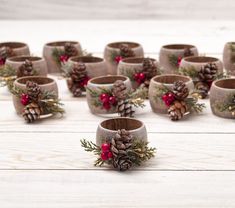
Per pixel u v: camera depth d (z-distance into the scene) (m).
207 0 1.44
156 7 1.45
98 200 0.60
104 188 0.62
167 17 1.46
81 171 0.65
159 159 0.67
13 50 0.99
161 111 0.80
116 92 0.79
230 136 0.73
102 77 0.83
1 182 0.63
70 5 1.47
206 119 0.78
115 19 1.47
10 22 1.44
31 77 0.82
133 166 0.66
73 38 1.24
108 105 0.80
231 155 0.68
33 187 0.62
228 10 1.44
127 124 0.68
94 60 0.93
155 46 1.16
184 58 0.90
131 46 1.01
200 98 0.82
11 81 0.85
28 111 0.77
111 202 0.59
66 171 0.65
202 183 0.62
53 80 0.81
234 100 0.77
